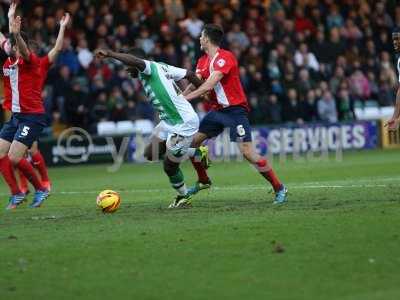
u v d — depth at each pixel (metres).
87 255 17.72
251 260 16.84
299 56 55.47
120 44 50.69
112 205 24.30
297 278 15.45
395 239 18.25
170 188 32.59
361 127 54.84
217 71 24.55
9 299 14.66
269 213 22.59
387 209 22.30
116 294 14.79
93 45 50.84
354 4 61.72
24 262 17.22
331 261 16.56
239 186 32.06
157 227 20.83
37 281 15.79
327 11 60.09
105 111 48.97
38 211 25.73
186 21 53.75
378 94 58.38
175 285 15.23
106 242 19.00
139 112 49.97
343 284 14.99
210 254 17.45
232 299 14.29
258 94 52.75
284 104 53.28
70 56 49.06
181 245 18.39
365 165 41.81
